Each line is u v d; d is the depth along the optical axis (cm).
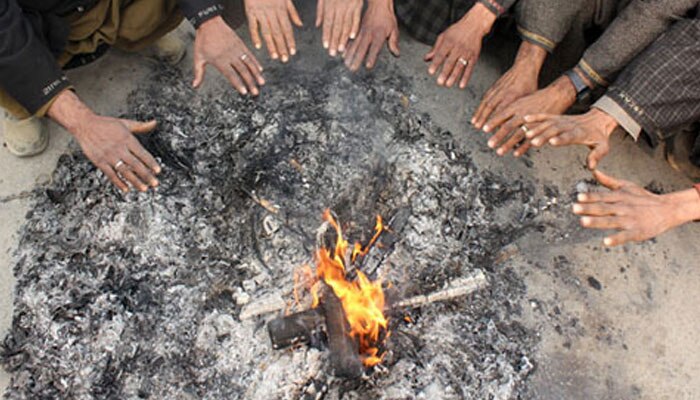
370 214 236
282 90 266
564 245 243
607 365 221
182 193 237
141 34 252
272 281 221
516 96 235
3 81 208
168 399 204
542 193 254
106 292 218
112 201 232
